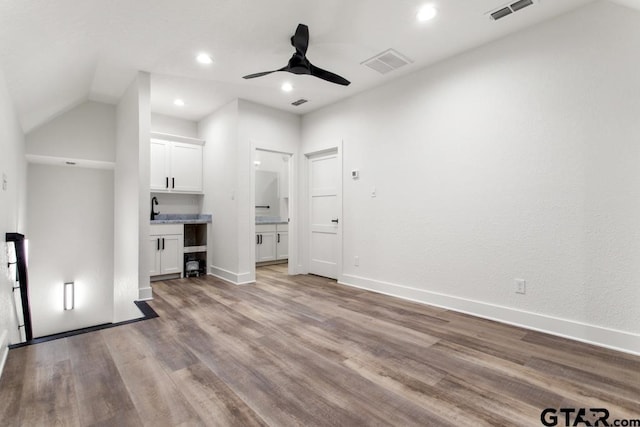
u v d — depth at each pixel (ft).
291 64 8.91
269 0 7.41
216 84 12.48
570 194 8.02
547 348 7.41
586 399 5.42
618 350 7.29
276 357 6.94
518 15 8.13
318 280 14.80
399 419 4.89
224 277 14.92
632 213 7.21
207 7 7.64
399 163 11.87
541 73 8.45
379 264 12.60
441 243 10.62
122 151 13.29
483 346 7.53
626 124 7.26
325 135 15.01
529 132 8.66
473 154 9.80
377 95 12.67
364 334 8.27
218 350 7.27
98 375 6.12
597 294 7.65
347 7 7.74
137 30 8.58
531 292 8.68
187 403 5.25
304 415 4.97
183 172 16.16
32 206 14.34
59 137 13.25
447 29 8.76
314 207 16.15
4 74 7.45
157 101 14.38
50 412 4.99
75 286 15.34
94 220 15.80
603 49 7.52
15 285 8.75
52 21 6.93
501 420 4.87
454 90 10.25
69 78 10.36
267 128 15.06
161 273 14.65
